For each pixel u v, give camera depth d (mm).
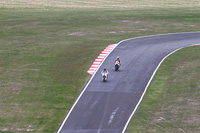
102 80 144375
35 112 114125
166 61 173250
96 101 122750
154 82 142500
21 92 131875
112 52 191250
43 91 133125
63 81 144875
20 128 102375
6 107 117625
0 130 100688
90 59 177500
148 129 101312
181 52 191500
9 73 154750
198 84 138500
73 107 117812
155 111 114562
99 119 108438
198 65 164375
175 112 113250
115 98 125312
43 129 101938
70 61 175000
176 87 136250
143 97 126625
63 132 100125
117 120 107750
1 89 134500
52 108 117375
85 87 136250
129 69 159750
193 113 112188
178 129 101188
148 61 173250
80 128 102625
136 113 112875
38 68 163125
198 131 99750
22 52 192750
